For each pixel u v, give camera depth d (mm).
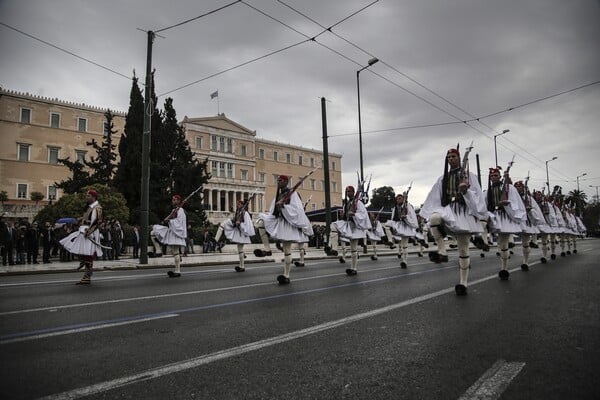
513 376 3188
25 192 62062
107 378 3260
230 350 3984
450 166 7633
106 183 41750
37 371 3420
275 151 91062
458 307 5934
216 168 79938
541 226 13383
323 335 4512
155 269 14961
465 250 7207
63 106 66000
